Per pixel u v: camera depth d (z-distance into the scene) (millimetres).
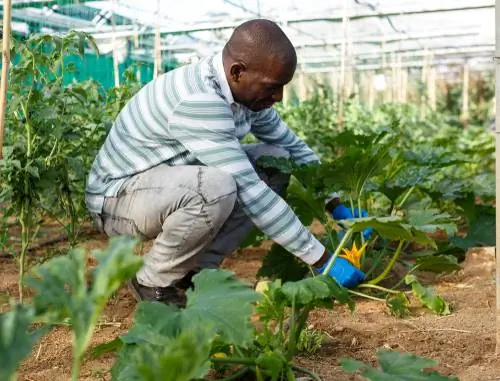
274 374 1993
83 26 8797
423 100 16172
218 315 1795
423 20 11445
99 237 5039
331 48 13781
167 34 10617
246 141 6531
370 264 3619
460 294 3387
